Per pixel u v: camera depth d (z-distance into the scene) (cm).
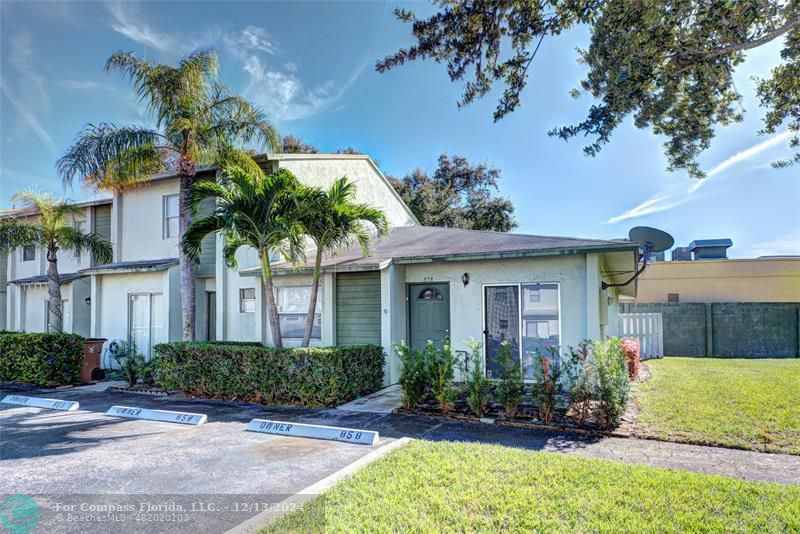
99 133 1040
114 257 1489
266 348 876
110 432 657
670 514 368
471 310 987
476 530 348
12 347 1152
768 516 361
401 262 1009
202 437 626
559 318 903
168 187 1419
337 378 812
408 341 1066
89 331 1589
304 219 882
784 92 716
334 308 1119
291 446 580
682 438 584
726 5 546
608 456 528
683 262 1969
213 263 1345
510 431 638
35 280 1634
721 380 988
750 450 543
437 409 755
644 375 1067
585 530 346
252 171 1115
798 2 536
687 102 748
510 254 894
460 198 2900
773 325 1652
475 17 613
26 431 665
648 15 571
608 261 976
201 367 931
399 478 449
